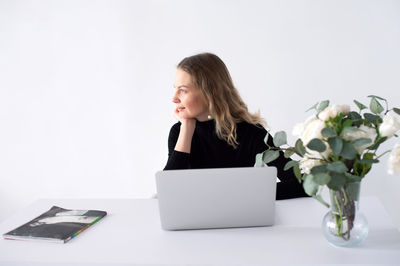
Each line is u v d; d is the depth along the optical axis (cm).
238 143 192
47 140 295
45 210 142
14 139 296
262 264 93
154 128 286
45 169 298
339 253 98
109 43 280
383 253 96
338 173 89
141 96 283
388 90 259
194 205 116
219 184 115
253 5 264
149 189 293
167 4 272
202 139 197
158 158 288
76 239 113
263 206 117
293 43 264
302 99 268
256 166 114
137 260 98
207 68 187
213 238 111
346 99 264
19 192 301
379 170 263
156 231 119
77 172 297
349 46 259
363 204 136
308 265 92
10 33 285
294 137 272
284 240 107
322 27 260
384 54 256
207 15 270
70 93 288
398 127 90
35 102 291
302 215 127
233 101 193
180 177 114
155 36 276
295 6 261
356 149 91
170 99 281
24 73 288
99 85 285
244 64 271
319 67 264
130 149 290
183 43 275
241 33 268
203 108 192
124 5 276
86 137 292
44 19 282
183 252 102
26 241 112
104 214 133
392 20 252
